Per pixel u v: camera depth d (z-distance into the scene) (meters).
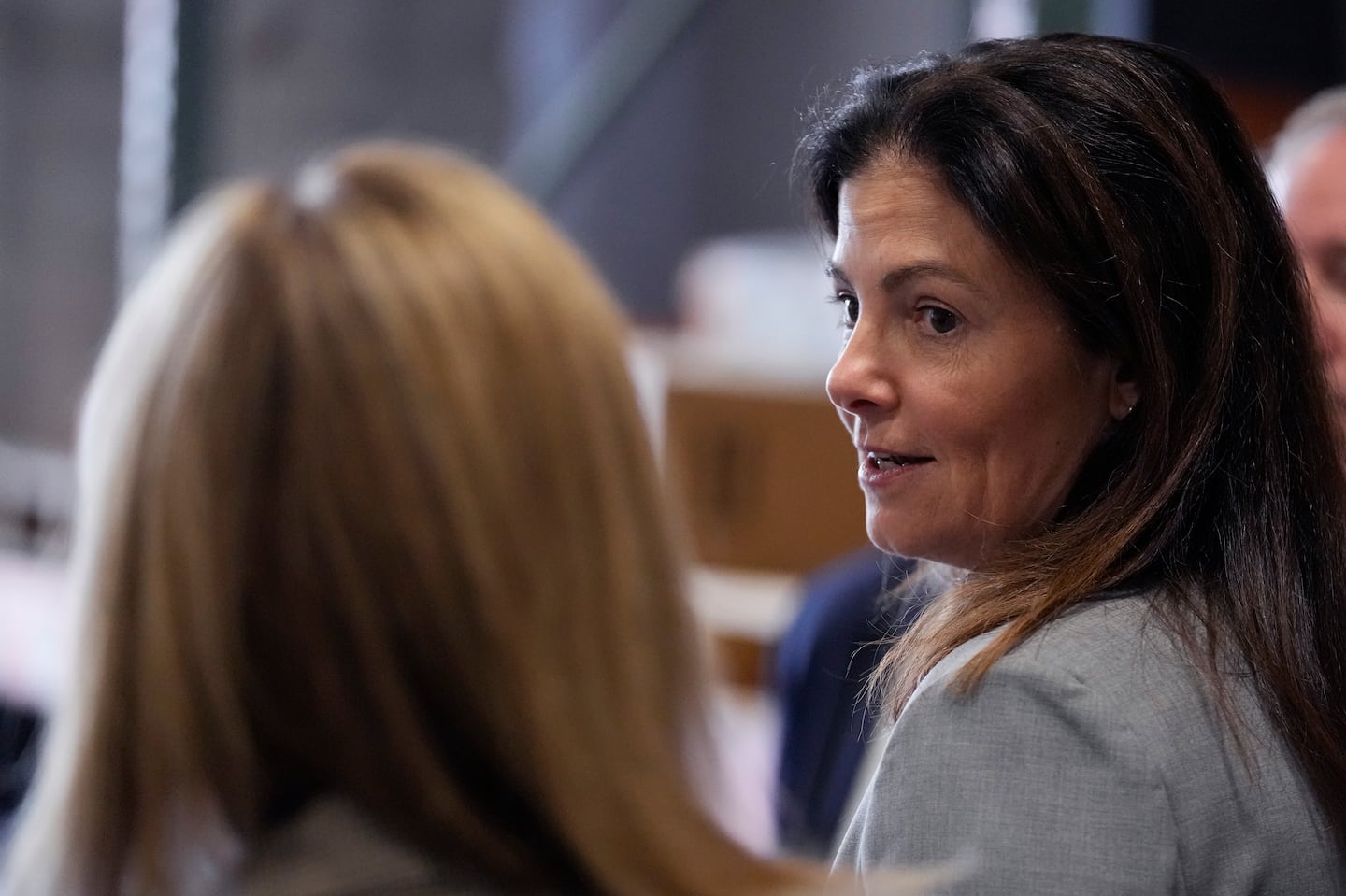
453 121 11.62
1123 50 2.54
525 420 1.74
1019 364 2.43
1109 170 2.42
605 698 1.73
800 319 8.66
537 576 1.71
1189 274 2.48
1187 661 2.32
